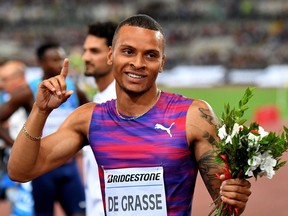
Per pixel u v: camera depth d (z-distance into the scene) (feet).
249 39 193.67
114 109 18.98
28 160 18.70
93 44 29.40
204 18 202.69
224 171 17.38
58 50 35.94
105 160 18.72
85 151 27.86
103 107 19.24
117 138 18.65
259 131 17.31
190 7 204.64
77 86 35.53
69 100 35.01
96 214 27.45
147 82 18.25
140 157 18.38
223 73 176.14
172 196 18.30
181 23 201.26
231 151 17.10
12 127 43.01
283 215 49.37
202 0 204.85
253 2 203.62
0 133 36.83
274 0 203.51
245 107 17.61
